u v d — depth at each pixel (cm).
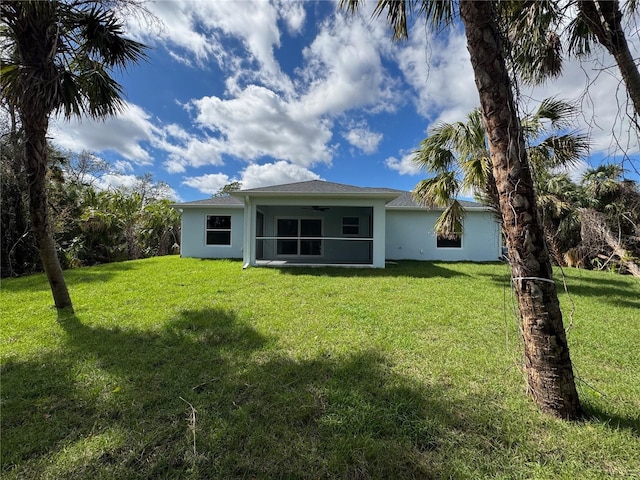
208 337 385
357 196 959
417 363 313
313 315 479
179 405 240
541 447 193
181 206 1287
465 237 1266
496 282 764
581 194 1067
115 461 184
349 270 957
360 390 261
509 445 196
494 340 378
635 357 335
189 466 181
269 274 870
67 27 456
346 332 405
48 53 438
